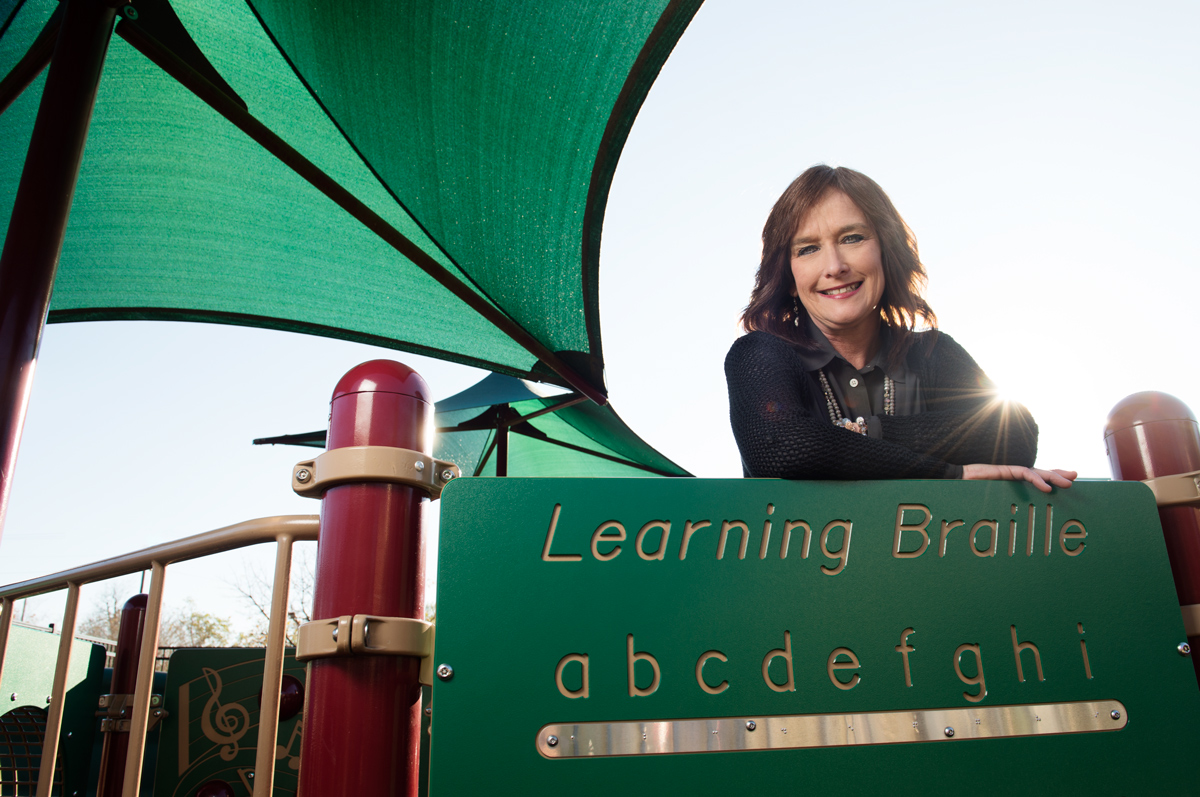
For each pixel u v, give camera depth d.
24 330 2.06
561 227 3.45
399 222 3.92
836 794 1.15
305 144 3.66
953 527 1.32
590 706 1.15
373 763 1.18
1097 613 1.31
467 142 3.28
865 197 1.87
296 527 1.48
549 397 5.80
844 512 1.30
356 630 1.21
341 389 1.40
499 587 1.19
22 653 3.42
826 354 1.80
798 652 1.21
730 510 1.28
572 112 3.01
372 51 3.04
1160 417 1.70
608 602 1.20
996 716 1.23
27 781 3.56
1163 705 1.28
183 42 2.77
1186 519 1.63
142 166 3.56
